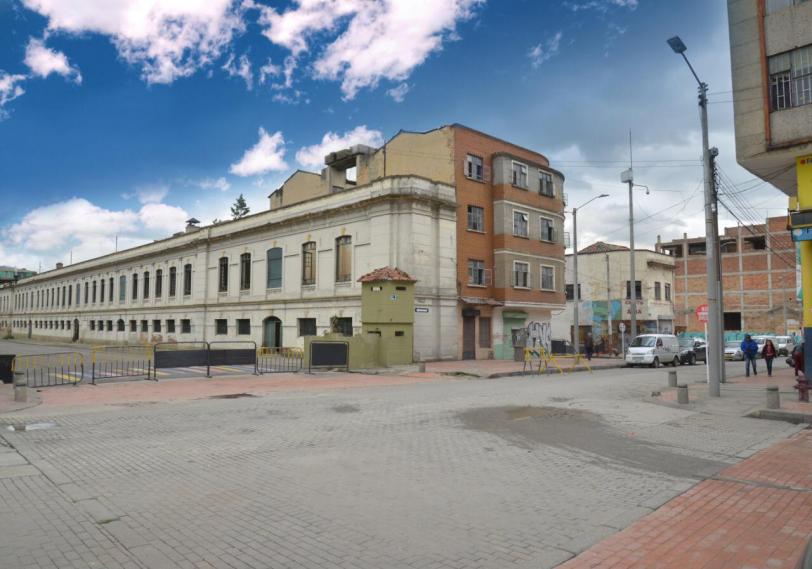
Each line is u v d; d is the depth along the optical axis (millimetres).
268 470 7363
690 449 9031
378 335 25984
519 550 4758
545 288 36281
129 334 51969
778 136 15992
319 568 4371
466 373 23219
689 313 62938
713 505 6090
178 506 5875
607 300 53250
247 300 37688
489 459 8094
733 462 8164
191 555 4602
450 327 30203
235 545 4820
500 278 33062
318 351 23609
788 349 46906
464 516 5602
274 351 33344
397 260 28438
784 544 4973
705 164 17297
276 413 12320
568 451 8750
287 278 34812
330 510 5754
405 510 5766
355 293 30219
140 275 50969
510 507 5902
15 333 83625
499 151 34562
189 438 9516
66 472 7254
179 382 19094
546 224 37062
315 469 7422
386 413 12328
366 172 35781
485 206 33344
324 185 38469
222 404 13781
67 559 4500
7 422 11125
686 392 14117
